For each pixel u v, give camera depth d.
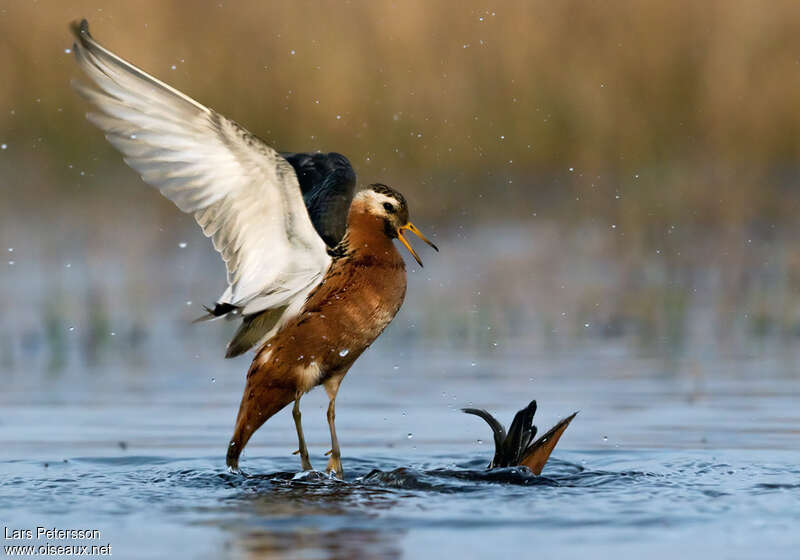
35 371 13.70
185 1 24.41
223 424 11.25
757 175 24.94
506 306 17.47
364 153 24.47
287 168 8.73
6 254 21.31
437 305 17.67
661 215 23.08
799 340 15.05
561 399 12.04
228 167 8.83
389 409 11.90
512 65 25.22
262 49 24.44
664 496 8.46
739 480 8.98
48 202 25.19
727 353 14.36
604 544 7.08
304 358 9.52
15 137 25.45
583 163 25.20
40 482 9.05
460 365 13.88
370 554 6.89
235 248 9.16
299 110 24.34
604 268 19.84
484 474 9.17
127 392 12.62
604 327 16.05
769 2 25.59
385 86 24.67
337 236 10.19
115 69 8.54
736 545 7.06
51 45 25.33
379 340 15.66
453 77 24.89
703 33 25.73
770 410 11.45
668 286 18.50
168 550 7.05
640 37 25.61
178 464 9.76
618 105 25.53
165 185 8.88
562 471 9.38
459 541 7.17
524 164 24.95
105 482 9.09
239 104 24.20
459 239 22.16
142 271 20.17
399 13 24.88
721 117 25.55
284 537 7.32
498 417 11.39
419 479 9.02
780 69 25.56
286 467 9.76
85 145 25.69
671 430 10.75
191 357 14.59
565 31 25.59
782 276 18.89
